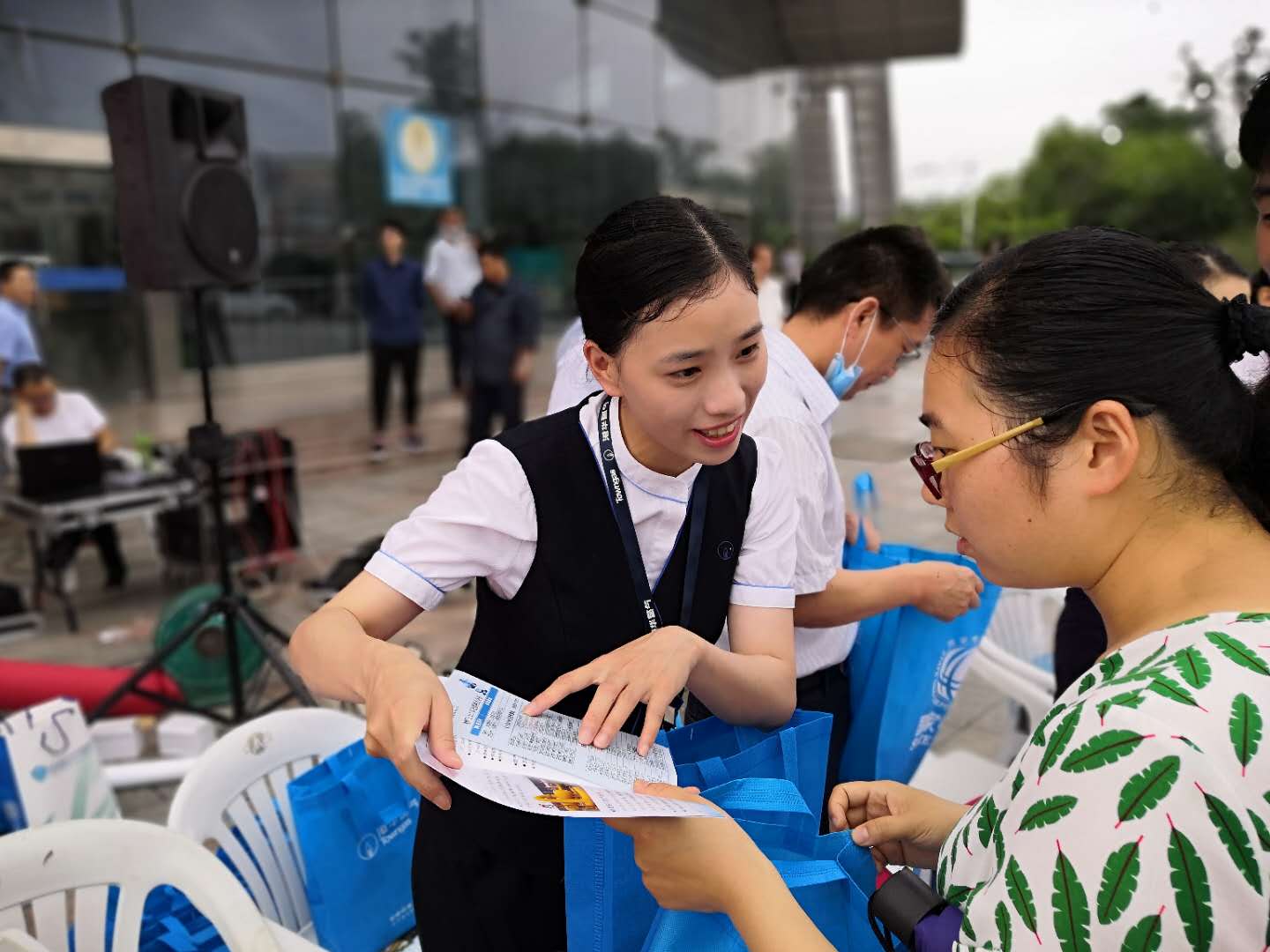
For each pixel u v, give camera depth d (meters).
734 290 0.86
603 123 11.80
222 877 1.11
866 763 1.64
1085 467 0.69
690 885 0.82
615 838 0.91
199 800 1.34
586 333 0.94
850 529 1.70
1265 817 0.57
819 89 19.86
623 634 1.04
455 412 9.08
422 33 9.35
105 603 4.44
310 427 8.28
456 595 4.14
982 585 1.59
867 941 0.86
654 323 0.86
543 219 11.05
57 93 6.95
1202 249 1.80
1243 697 0.59
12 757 1.94
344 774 1.31
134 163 2.91
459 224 8.18
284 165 8.36
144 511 4.20
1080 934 0.59
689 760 1.04
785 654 1.11
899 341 1.56
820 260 1.61
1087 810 0.60
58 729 2.05
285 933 1.17
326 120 8.63
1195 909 0.57
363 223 9.04
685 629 0.98
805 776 1.05
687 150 13.69
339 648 0.94
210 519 4.41
